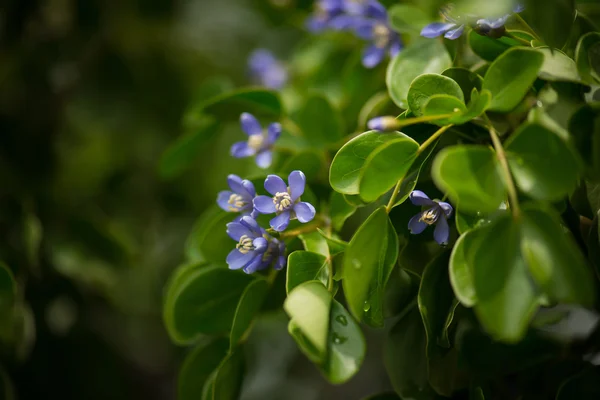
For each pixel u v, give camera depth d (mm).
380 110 451
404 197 397
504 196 375
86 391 543
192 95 637
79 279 540
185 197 630
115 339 607
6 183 545
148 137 631
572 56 418
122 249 545
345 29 518
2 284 454
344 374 380
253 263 406
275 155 476
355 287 382
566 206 405
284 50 736
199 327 439
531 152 375
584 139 391
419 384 427
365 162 399
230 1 766
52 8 575
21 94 572
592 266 402
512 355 434
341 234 463
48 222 547
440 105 394
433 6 465
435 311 406
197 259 461
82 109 612
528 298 365
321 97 472
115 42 621
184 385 438
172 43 649
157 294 649
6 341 476
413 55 432
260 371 693
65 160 587
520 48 390
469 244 378
